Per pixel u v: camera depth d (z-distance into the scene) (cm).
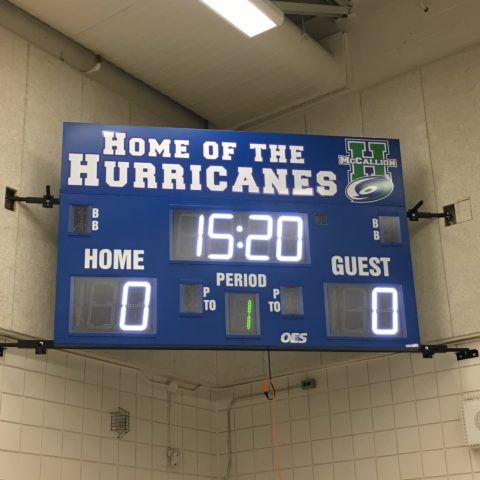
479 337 642
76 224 592
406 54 739
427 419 656
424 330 670
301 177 646
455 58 709
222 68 758
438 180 694
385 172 660
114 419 670
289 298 605
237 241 614
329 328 601
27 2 655
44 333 613
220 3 590
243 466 764
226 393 798
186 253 602
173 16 681
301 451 730
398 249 637
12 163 623
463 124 690
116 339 567
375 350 604
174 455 723
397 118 736
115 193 607
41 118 662
